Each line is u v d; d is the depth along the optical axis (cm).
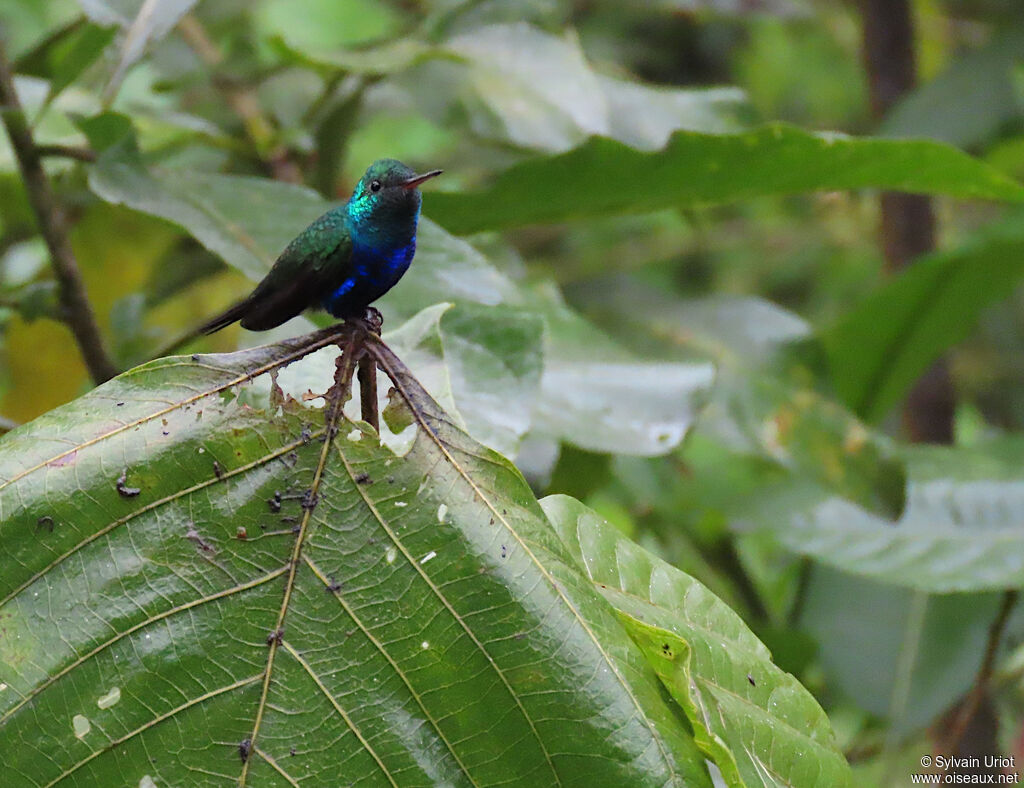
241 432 321
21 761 319
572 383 337
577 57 346
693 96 352
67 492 320
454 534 321
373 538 321
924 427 452
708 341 353
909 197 439
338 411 321
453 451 321
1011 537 346
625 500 396
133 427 321
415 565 321
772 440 348
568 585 321
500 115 344
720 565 396
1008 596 346
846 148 334
